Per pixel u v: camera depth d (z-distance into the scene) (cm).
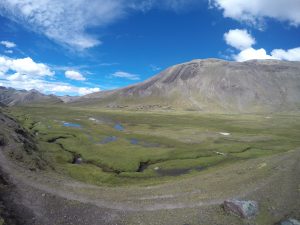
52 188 4241
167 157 8994
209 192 4447
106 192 4475
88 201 3956
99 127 16025
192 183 5150
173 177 7025
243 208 3544
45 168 6047
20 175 4488
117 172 7569
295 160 6181
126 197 4256
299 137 14025
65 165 7481
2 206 3166
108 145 10500
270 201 3978
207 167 8050
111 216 3562
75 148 9631
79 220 3391
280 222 3428
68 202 3812
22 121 15612
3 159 5153
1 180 3925
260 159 6906
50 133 11956
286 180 4781
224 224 3384
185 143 11731
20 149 6044
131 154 9162
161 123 19712
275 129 17100
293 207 3806
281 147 10944
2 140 6066
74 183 4875
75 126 15962
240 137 13488
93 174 6912
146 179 6894
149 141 12100
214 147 10756
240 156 9344
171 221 3456
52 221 3272
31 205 3531
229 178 5238
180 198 4209
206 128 16712
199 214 3638
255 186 4572
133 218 3525
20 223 3033
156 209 3803
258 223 3403
